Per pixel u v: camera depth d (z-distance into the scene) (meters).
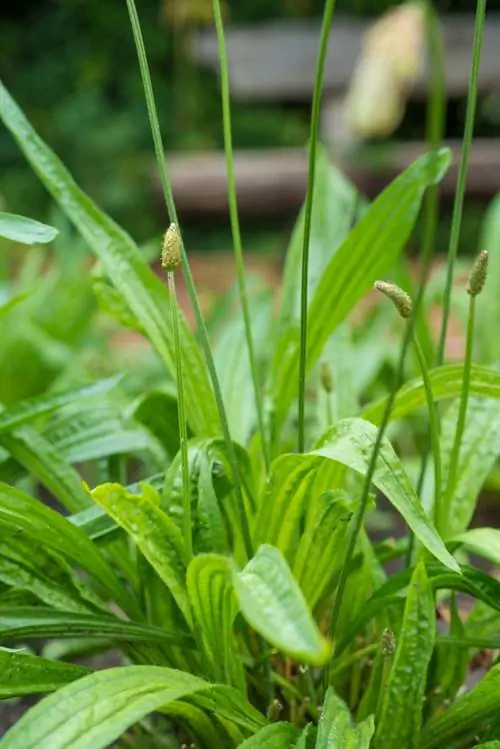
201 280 3.04
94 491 0.68
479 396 0.79
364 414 0.73
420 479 0.77
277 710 0.73
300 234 0.87
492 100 3.26
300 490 0.72
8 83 4.20
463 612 0.90
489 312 1.13
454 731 0.71
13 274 2.26
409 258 2.98
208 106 4.07
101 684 0.64
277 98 2.62
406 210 0.78
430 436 0.76
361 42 2.56
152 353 1.42
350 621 0.76
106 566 0.74
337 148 2.44
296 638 0.57
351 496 0.76
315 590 0.75
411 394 0.74
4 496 0.69
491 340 1.12
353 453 0.67
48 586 0.73
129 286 0.78
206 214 2.64
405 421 1.20
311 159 0.70
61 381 1.22
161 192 2.75
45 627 0.71
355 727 0.67
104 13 4.23
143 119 3.97
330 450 0.67
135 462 1.17
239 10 4.21
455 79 2.46
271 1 4.22
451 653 0.75
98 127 3.86
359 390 1.10
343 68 2.53
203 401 0.79
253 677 0.75
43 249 1.85
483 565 0.98
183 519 0.72
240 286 0.78
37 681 0.69
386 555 0.79
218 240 3.45
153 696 0.64
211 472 0.73
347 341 0.87
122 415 0.83
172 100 4.06
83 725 0.62
